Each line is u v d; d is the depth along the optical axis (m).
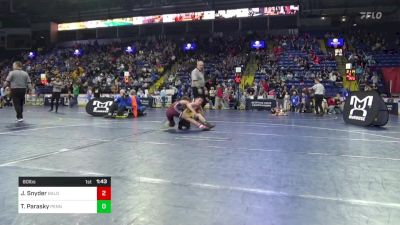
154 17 37.69
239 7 35.00
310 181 4.00
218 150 5.92
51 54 40.12
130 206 3.17
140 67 33.38
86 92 27.30
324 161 5.12
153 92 27.75
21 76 10.85
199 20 36.38
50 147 6.11
